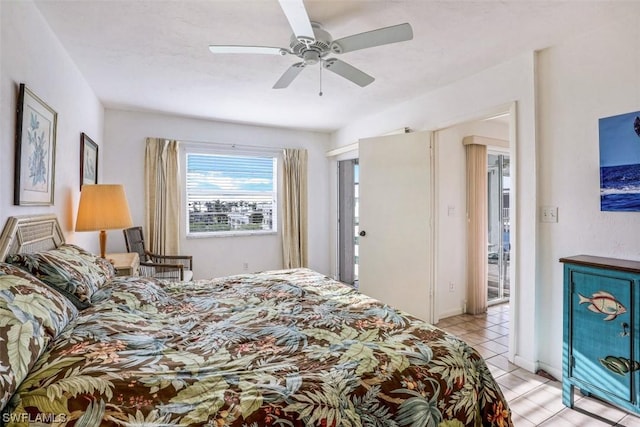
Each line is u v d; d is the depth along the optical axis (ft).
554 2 6.04
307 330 4.73
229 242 15.17
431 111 10.94
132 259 9.80
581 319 6.41
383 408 3.43
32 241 5.77
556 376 7.65
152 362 3.43
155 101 11.85
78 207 8.47
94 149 10.73
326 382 3.38
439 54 8.16
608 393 6.03
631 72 6.44
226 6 6.09
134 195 13.20
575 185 7.30
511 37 7.31
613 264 6.05
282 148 16.17
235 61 8.48
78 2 5.94
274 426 2.89
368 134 14.11
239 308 5.72
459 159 12.21
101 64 8.62
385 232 12.08
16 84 5.33
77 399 2.79
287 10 4.77
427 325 5.03
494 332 10.51
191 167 14.53
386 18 6.51
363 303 5.99
